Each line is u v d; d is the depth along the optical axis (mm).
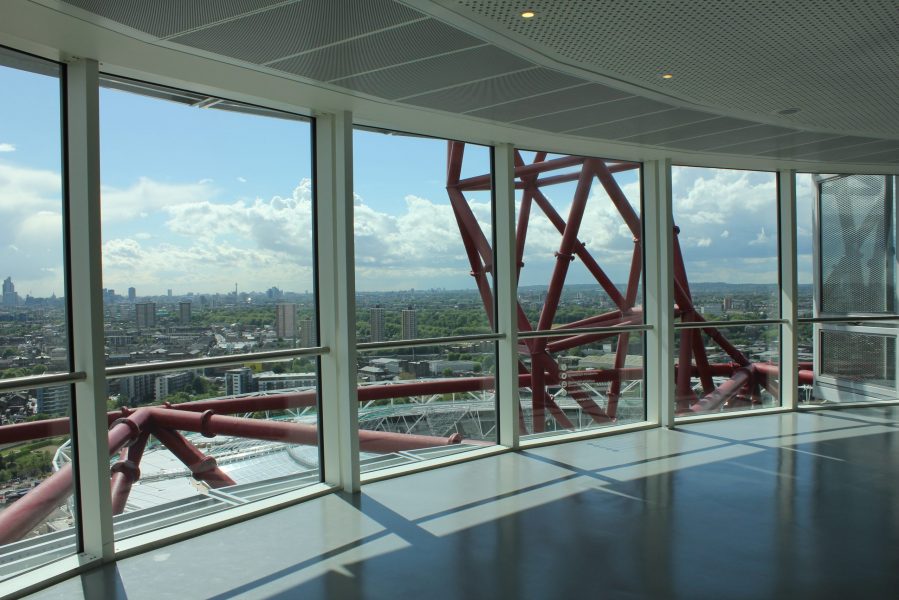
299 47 3789
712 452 6559
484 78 4469
